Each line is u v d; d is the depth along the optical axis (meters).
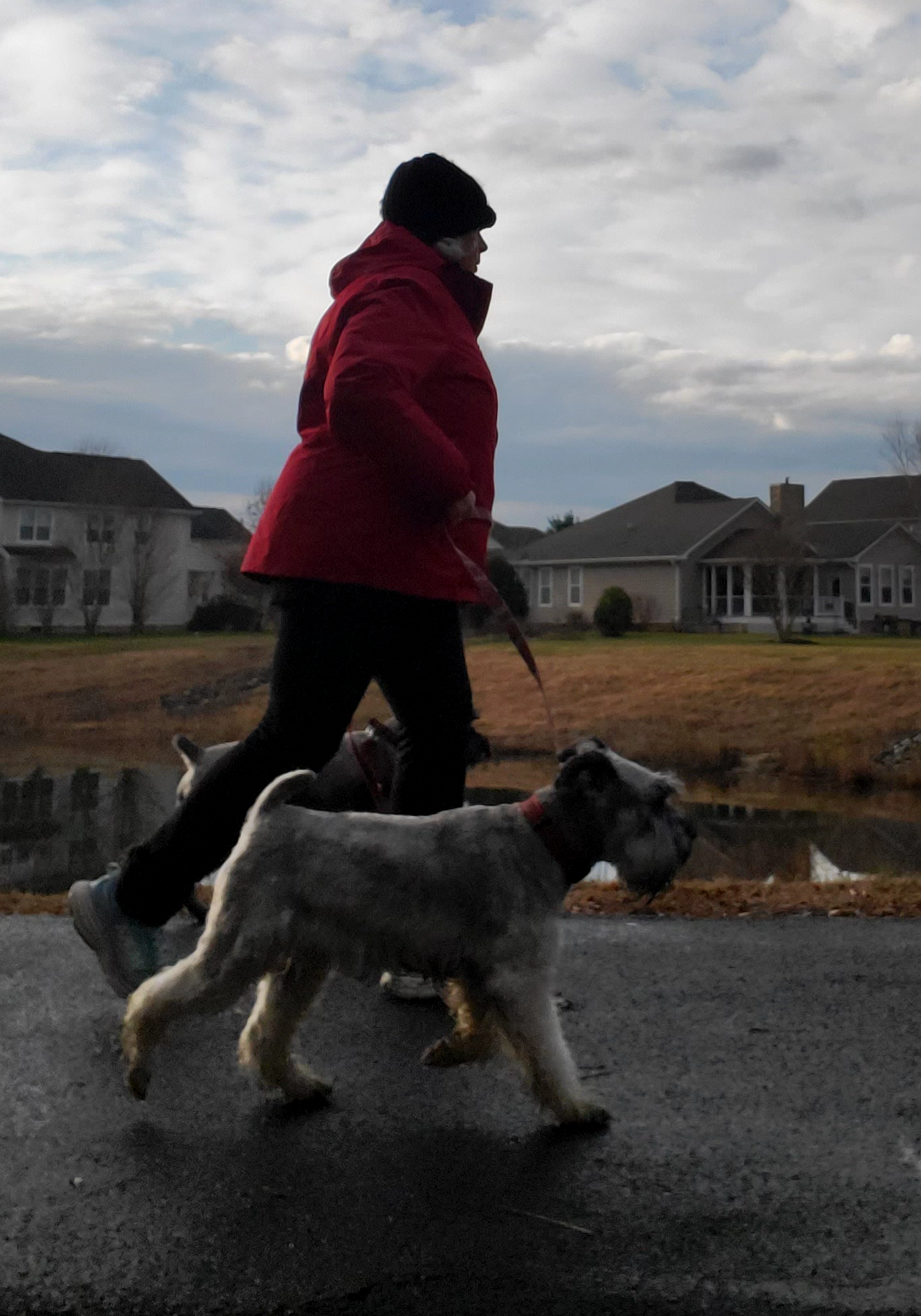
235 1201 2.99
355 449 3.94
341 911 3.49
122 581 55.22
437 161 4.37
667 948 5.47
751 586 50.78
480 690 31.47
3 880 12.56
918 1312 2.54
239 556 57.66
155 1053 3.69
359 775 5.23
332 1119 3.53
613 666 33.31
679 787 3.88
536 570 58.31
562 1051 3.50
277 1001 3.64
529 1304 2.56
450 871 3.53
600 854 3.71
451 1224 2.89
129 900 4.15
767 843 15.55
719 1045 4.20
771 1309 2.55
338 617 4.11
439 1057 3.80
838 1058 4.08
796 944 5.54
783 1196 3.06
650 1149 3.34
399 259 4.17
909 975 5.05
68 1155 3.24
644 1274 2.68
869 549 54.44
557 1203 3.01
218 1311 2.52
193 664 38.53
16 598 52.59
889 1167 3.25
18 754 26.41
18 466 54.62
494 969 3.51
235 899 3.46
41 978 4.82
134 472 57.28
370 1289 2.61
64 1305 2.54
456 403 4.10
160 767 24.33
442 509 3.99
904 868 13.46
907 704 27.33
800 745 25.02
